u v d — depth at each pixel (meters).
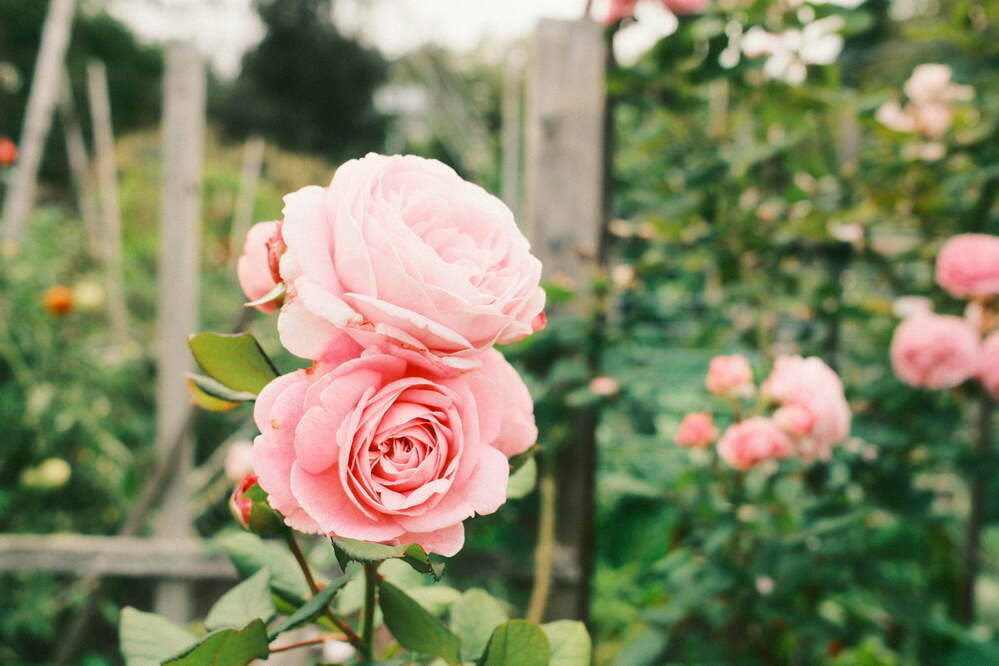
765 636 1.35
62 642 1.84
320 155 10.93
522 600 1.43
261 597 0.70
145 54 8.96
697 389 1.48
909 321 1.36
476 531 1.41
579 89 1.40
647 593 1.62
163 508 1.70
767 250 1.49
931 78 1.49
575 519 1.41
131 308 2.52
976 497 1.65
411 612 0.60
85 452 1.97
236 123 10.41
